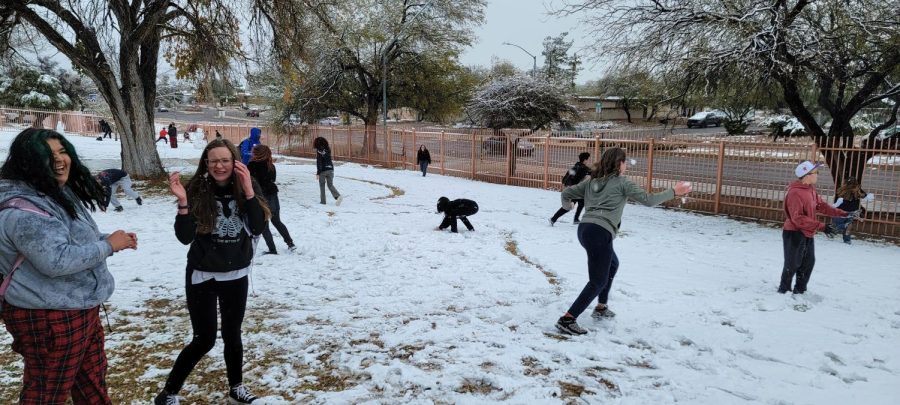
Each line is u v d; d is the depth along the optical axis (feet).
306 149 101.60
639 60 42.75
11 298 7.84
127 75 53.21
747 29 35.91
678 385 13.01
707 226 37.76
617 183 15.81
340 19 83.56
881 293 21.17
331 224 34.22
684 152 45.01
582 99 129.80
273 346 15.05
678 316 17.89
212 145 10.37
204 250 10.50
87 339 8.59
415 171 76.48
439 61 95.66
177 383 11.02
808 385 13.20
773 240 32.76
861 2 35.37
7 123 139.54
